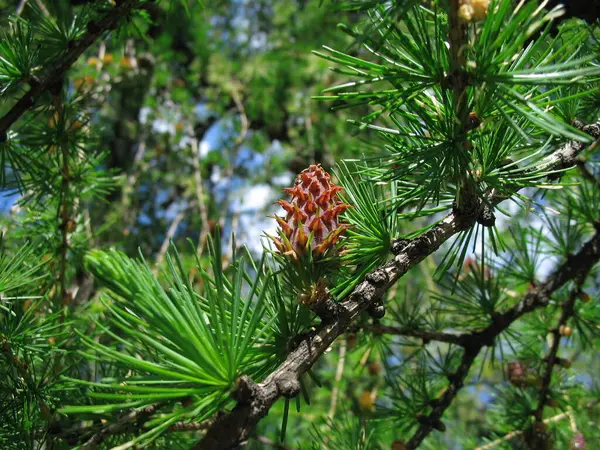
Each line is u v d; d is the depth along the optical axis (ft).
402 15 0.41
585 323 0.97
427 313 0.93
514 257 0.98
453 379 0.85
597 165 0.95
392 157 0.53
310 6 2.61
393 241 0.56
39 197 0.90
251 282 0.51
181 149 2.40
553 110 0.63
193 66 2.62
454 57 0.42
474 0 0.39
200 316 0.41
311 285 0.45
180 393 0.39
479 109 0.46
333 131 2.56
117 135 2.37
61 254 0.91
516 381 0.97
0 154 0.83
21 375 0.61
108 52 2.10
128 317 0.40
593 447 1.04
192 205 2.34
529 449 0.96
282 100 2.74
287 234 0.45
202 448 0.39
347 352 0.92
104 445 0.56
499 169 0.55
